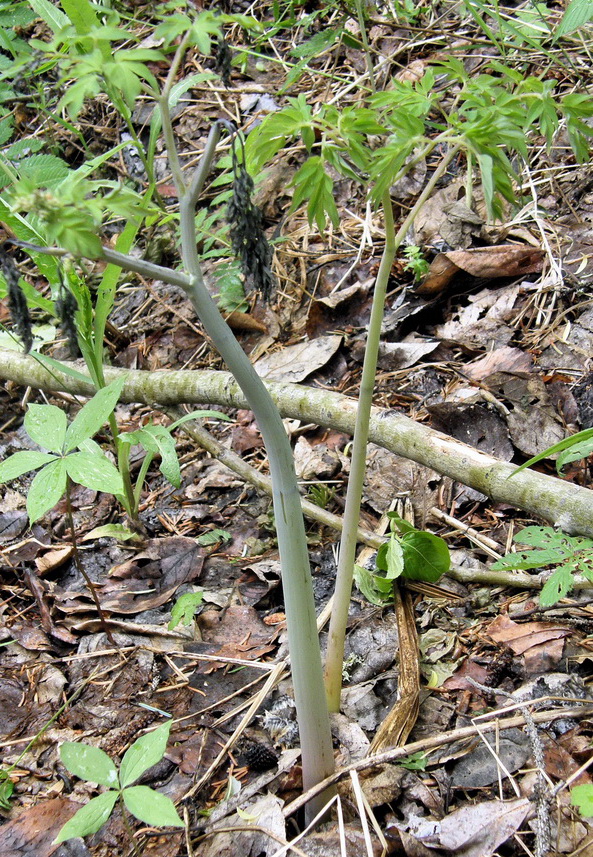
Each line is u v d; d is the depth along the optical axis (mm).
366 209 3607
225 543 2594
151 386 2932
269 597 2352
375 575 2207
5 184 2568
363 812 1498
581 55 3631
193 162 4035
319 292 3404
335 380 3051
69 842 1657
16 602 2453
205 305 1160
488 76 1317
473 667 1920
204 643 2189
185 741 1885
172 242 3809
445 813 1570
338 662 1781
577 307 2875
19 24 2955
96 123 4477
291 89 4113
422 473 2557
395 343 3061
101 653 2193
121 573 2482
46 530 2752
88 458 1659
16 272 1075
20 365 3205
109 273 2271
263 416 1249
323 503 2568
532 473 2045
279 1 4309
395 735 1735
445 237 3277
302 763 1630
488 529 2365
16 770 1878
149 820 1306
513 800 1526
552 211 3277
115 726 1960
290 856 1505
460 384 2797
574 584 1991
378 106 1336
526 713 1625
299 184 1344
